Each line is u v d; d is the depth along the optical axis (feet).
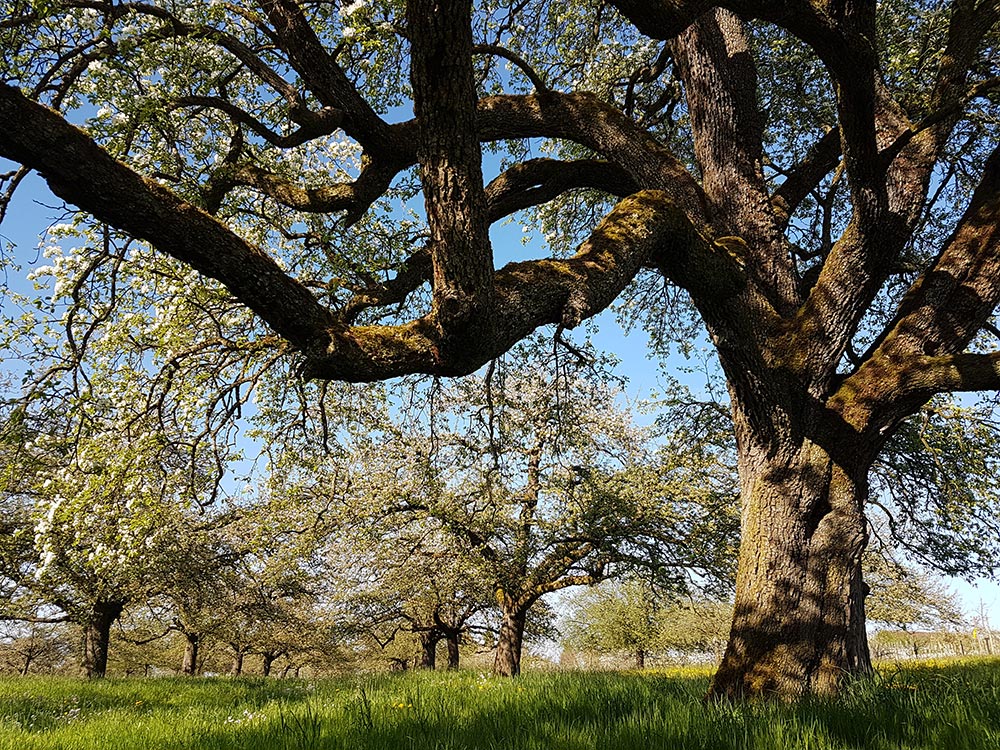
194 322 26.25
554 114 25.45
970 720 11.23
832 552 20.33
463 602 81.00
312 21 24.04
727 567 56.24
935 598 92.43
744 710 14.16
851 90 17.89
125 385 24.67
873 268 21.90
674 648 126.31
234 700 30.17
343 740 12.60
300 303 12.53
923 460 33.60
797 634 19.38
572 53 33.30
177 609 75.41
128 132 20.26
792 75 31.07
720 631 122.93
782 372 21.54
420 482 55.16
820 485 20.85
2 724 19.97
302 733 13.23
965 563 37.78
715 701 16.19
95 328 23.91
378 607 82.43
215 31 19.90
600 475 59.67
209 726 17.71
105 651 72.08
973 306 21.66
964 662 55.88
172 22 20.08
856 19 18.19
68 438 23.48
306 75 22.09
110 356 25.57
